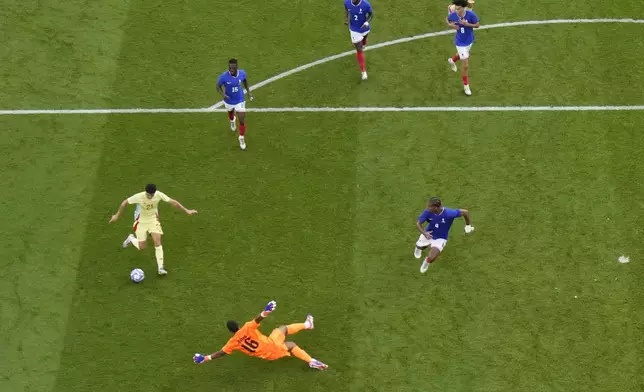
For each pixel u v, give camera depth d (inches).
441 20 946.1
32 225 787.4
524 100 872.3
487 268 757.3
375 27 941.8
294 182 815.7
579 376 695.7
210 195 808.3
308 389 694.5
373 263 761.6
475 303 737.0
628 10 946.1
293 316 732.0
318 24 943.7
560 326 722.2
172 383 698.8
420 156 831.7
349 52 920.9
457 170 820.6
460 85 888.3
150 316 733.3
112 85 892.0
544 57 908.0
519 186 807.7
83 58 913.5
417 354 709.9
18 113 868.6
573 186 806.5
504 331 720.3
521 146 836.0
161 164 830.5
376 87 888.9
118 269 761.6
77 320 730.8
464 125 853.8
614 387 689.6
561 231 776.9
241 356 714.8
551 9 949.2
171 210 797.9
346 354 711.1
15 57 914.1
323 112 869.2
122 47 922.7
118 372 703.1
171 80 896.3
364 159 831.1
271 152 839.1
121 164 830.5
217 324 729.0
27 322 729.0
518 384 692.7
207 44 926.4
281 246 773.3
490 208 793.6
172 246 775.7
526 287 744.3
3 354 711.1
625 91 876.0
